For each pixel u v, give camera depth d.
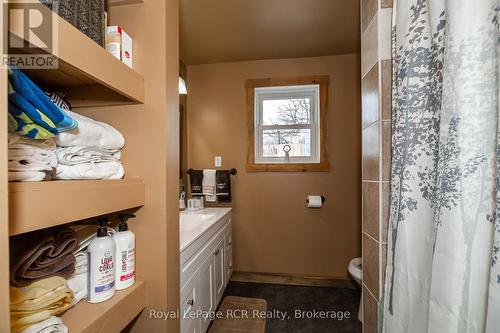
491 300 0.52
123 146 0.88
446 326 0.59
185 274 1.18
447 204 0.60
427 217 0.72
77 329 0.60
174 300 0.94
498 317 0.51
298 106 2.51
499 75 0.53
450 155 0.59
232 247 2.51
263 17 1.80
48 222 0.52
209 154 2.53
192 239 1.27
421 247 0.74
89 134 0.71
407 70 0.77
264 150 2.54
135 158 0.88
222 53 2.33
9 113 0.49
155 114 0.87
